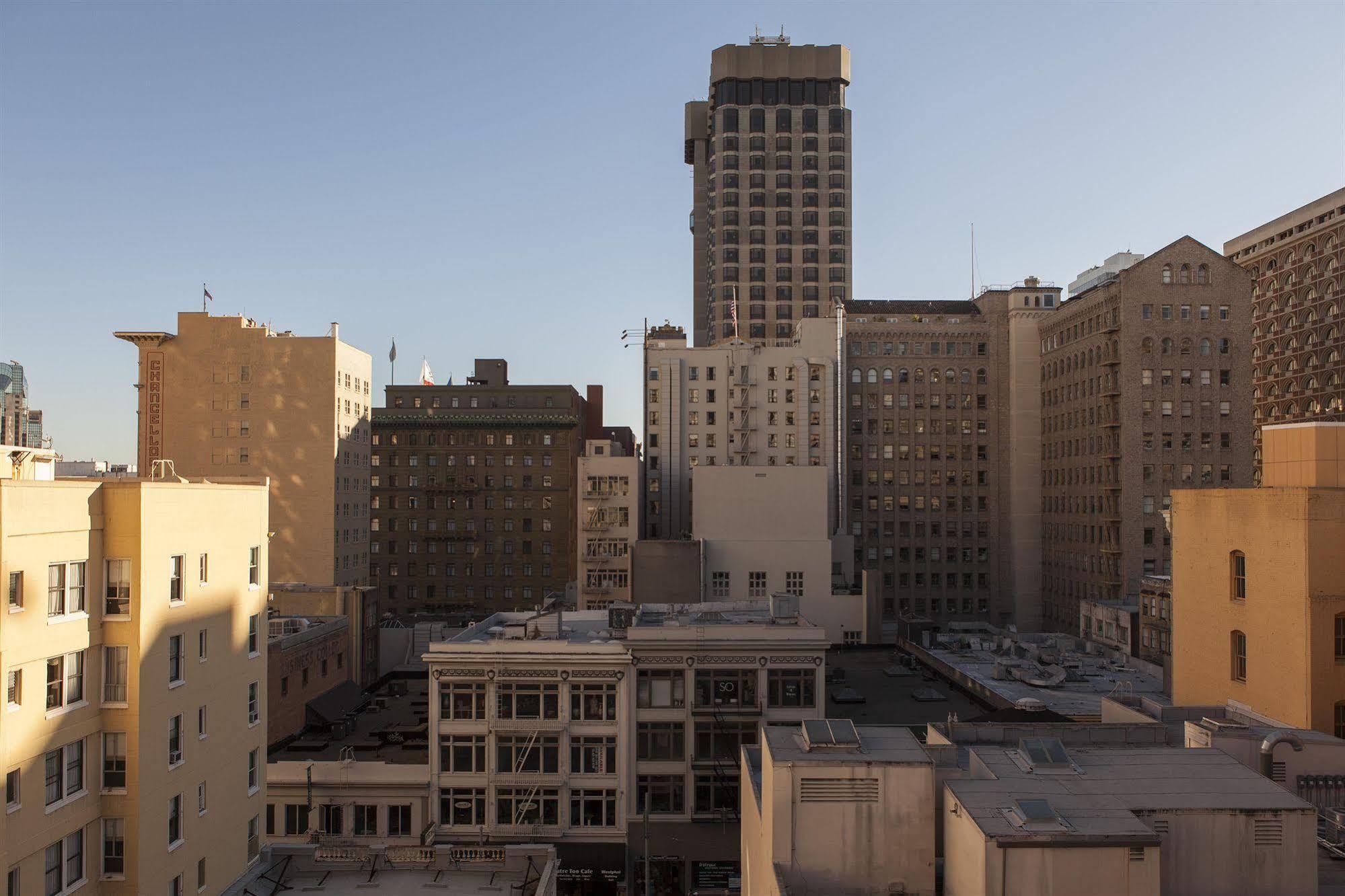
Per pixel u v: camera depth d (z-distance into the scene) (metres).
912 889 23.02
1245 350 125.81
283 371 129.50
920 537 152.75
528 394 165.62
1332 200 148.38
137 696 31.77
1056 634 117.62
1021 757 25.61
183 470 129.12
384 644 102.81
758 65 189.12
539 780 56.53
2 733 27.06
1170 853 21.95
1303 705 35.44
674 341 147.00
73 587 30.45
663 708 57.91
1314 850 22.02
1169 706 37.41
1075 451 138.62
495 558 160.12
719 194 185.50
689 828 56.47
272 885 36.06
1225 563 40.25
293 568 127.75
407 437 161.50
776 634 58.19
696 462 142.62
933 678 90.19
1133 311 125.50
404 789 56.78
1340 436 37.16
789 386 143.62
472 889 35.53
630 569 112.50
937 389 154.25
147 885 32.25
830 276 183.25
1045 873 20.31
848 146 187.38
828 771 23.23
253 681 40.81
